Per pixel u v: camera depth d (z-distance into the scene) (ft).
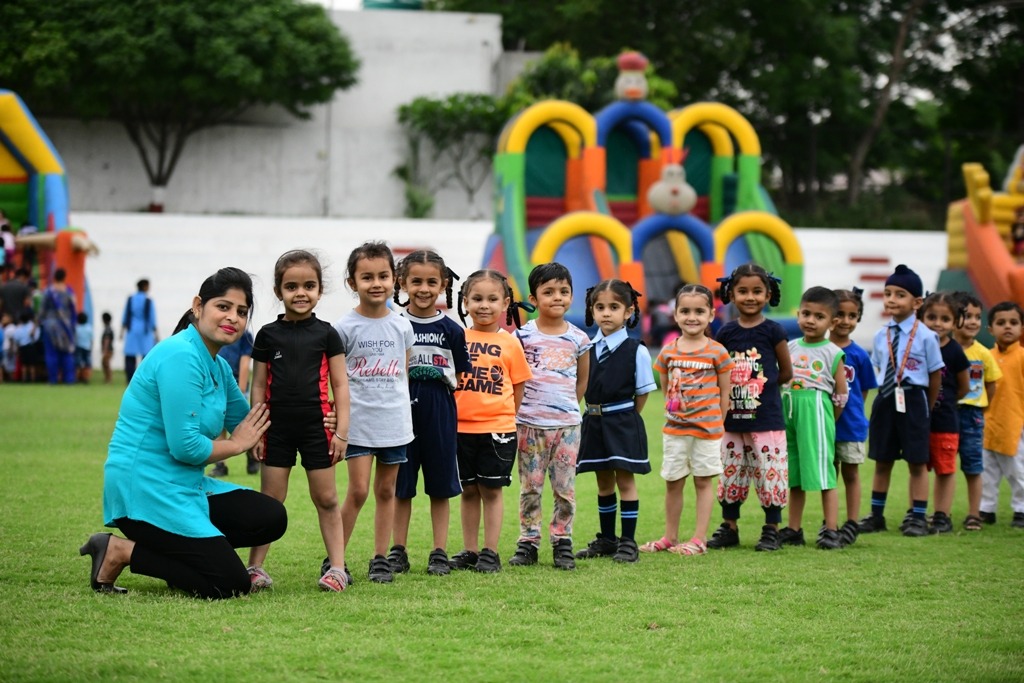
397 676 13.85
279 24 99.30
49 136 103.76
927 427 25.77
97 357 74.28
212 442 17.89
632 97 67.46
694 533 24.02
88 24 95.91
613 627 16.35
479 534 24.49
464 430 20.49
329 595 17.94
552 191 70.13
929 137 115.96
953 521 27.89
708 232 63.77
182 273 75.15
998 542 24.62
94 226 74.43
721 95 112.57
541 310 21.66
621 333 22.30
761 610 17.61
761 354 23.61
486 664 14.40
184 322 19.93
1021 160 67.00
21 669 13.74
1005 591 19.20
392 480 19.31
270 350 18.57
